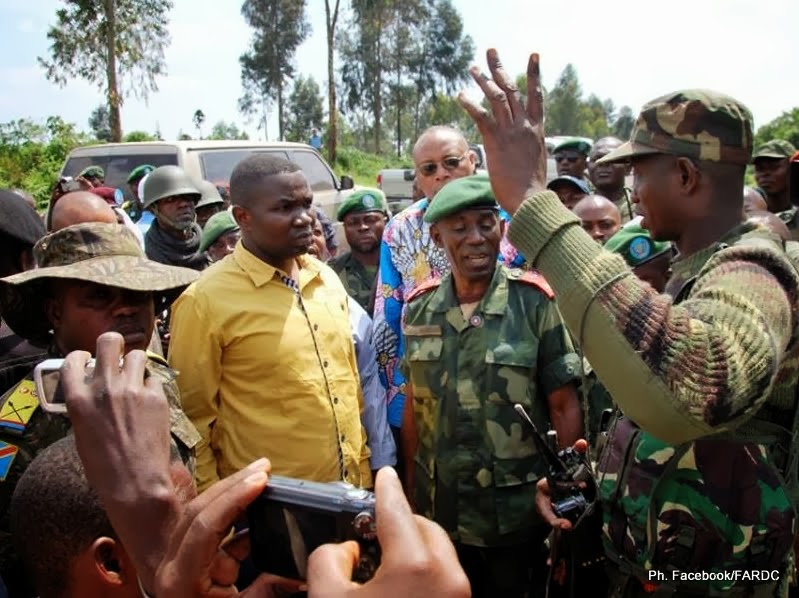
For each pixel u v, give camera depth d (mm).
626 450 1612
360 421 2717
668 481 1502
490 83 1303
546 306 2465
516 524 2391
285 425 2365
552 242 1232
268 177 2430
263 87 49750
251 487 698
